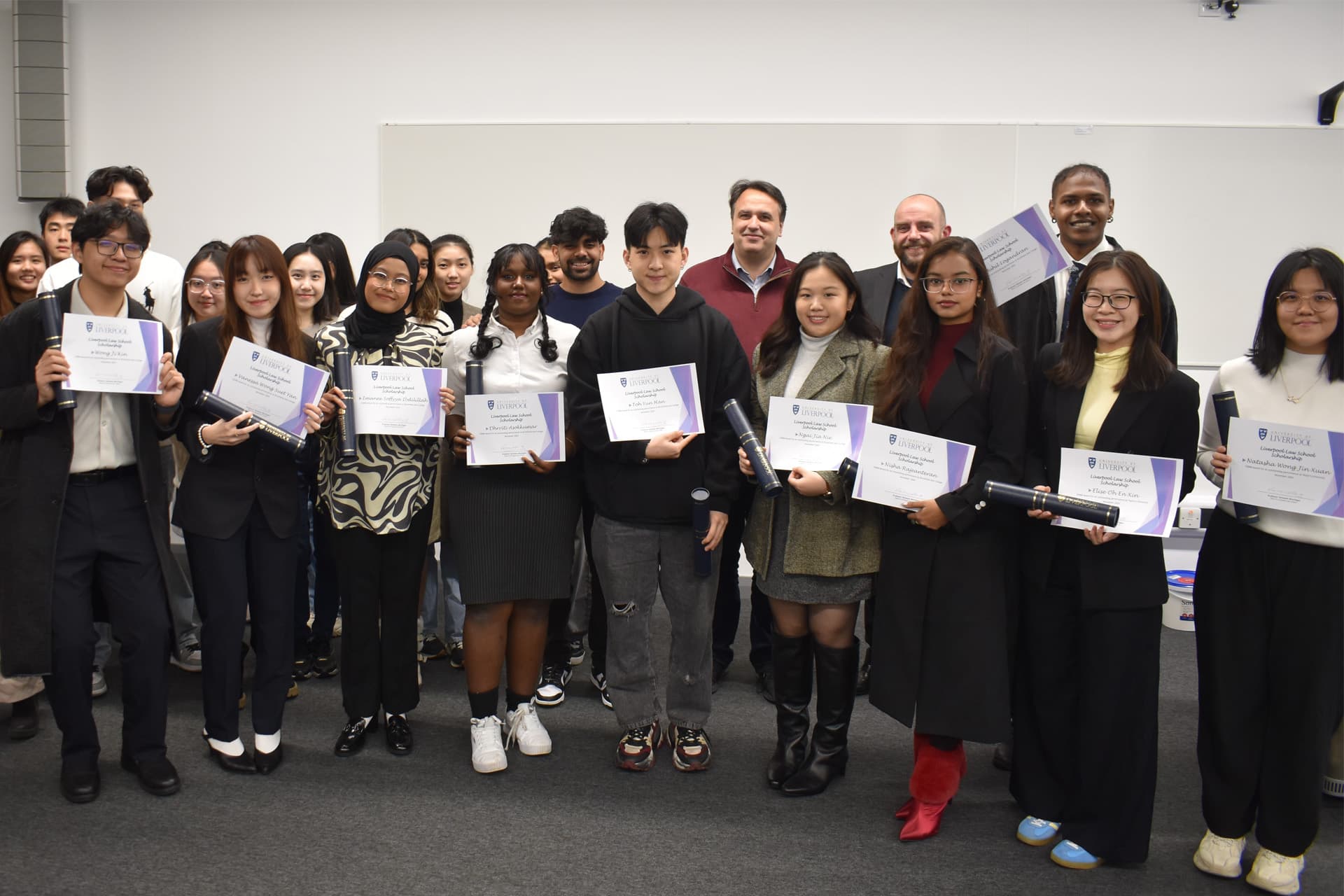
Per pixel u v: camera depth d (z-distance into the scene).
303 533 3.12
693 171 4.58
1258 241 4.54
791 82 4.52
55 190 4.62
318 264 3.23
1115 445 2.03
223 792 2.37
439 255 3.50
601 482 2.43
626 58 4.53
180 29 4.60
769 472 2.19
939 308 2.16
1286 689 1.97
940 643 2.12
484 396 2.42
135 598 2.30
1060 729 2.15
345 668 2.58
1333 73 4.45
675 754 2.56
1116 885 2.02
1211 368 4.61
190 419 2.34
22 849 2.08
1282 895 1.97
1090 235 2.76
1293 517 1.96
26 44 4.53
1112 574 2.01
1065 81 4.46
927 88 4.50
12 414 2.15
